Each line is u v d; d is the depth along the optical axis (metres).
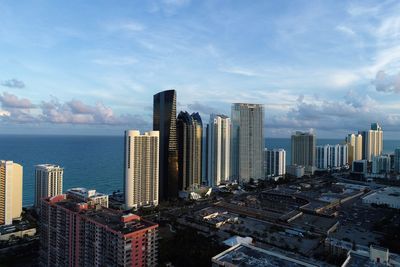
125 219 178.25
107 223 180.00
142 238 172.00
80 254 193.00
